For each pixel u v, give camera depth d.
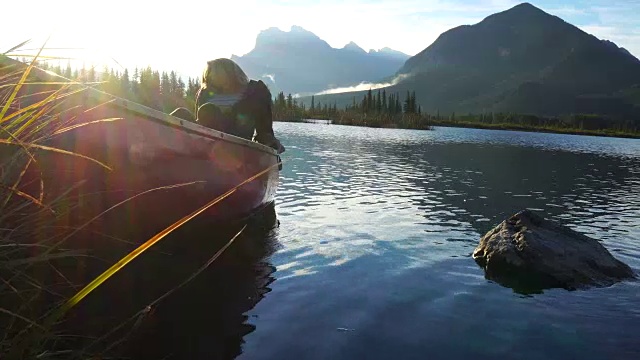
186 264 6.23
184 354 3.96
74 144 4.58
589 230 10.46
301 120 128.38
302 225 9.22
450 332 4.71
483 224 10.37
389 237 8.64
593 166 31.80
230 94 10.46
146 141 5.47
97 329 4.16
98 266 5.00
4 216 2.90
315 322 4.77
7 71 3.38
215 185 7.11
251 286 5.66
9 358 2.58
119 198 5.27
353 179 17.34
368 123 122.88
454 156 33.50
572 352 4.41
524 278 6.57
